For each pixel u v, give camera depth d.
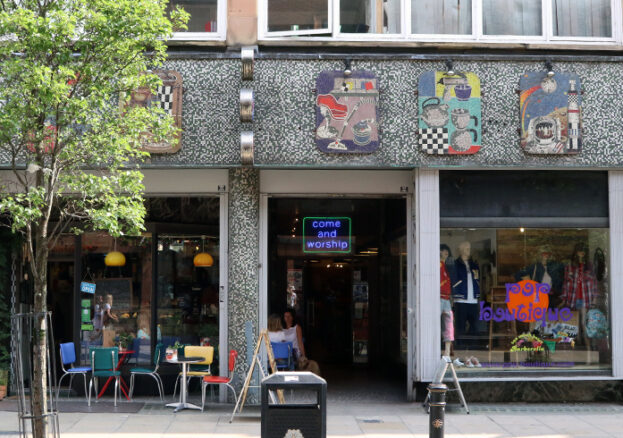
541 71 10.94
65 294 13.18
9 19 7.22
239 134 10.70
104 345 12.27
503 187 11.28
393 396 12.00
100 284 12.34
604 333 11.34
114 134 7.98
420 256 11.00
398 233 12.86
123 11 7.57
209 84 10.73
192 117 10.71
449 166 10.86
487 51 11.23
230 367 10.70
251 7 11.04
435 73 10.84
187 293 12.47
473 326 11.28
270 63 10.77
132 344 12.28
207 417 10.16
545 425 9.70
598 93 10.98
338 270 15.24
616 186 11.23
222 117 10.73
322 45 11.12
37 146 7.72
